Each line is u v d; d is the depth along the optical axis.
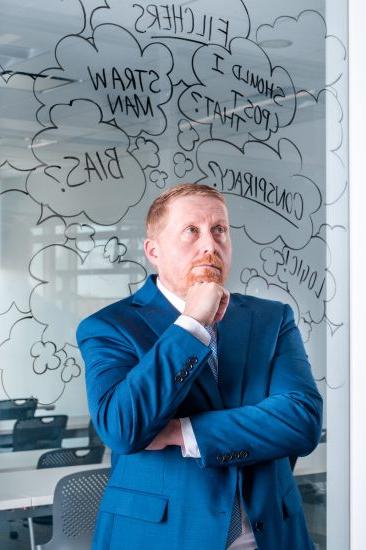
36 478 1.86
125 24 2.00
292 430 1.86
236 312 1.93
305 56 2.28
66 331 1.89
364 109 2.36
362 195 2.34
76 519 1.90
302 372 1.95
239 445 1.79
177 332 1.70
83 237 1.92
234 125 2.15
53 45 1.91
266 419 1.84
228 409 1.82
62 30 1.92
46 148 1.89
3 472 1.83
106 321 1.83
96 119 1.95
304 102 2.27
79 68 1.94
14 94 1.86
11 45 1.86
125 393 1.67
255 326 1.94
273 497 1.84
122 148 1.98
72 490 1.89
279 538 1.84
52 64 1.90
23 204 1.86
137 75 2.01
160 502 1.75
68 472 1.89
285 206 2.22
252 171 2.17
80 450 1.90
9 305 1.83
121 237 1.96
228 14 2.15
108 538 1.79
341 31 2.34
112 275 1.95
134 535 1.76
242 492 1.79
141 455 1.77
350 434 2.34
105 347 1.80
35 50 1.89
